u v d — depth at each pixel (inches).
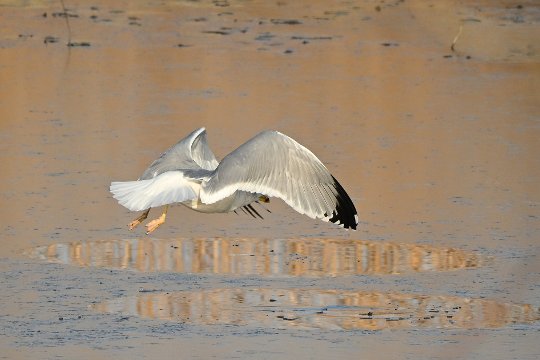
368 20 1286.9
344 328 476.1
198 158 387.9
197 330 471.2
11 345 453.4
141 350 450.3
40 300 502.9
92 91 929.5
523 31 1233.4
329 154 754.2
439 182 699.4
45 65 1024.2
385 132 818.2
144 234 600.7
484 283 532.7
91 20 1241.4
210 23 1248.8
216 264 556.4
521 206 655.1
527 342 462.6
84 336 463.8
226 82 971.3
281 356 444.8
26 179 688.4
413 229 612.4
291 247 583.8
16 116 844.6
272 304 503.5
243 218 633.0
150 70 1014.4
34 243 579.5
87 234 596.4
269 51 1109.7
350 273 545.6
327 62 1064.2
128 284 526.3
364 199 661.9
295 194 334.3
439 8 1360.7
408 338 465.1
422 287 527.2
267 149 338.3
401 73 1026.1
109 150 754.2
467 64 1073.5
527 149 780.6
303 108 882.8
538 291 522.6
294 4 1382.9
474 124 848.9
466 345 457.7
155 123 826.2
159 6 1343.5
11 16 1253.7
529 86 986.1
